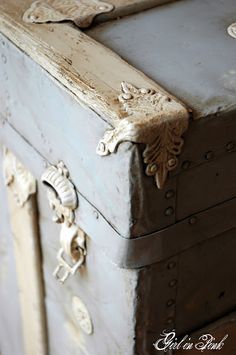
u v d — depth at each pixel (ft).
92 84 2.24
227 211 2.43
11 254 3.23
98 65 2.33
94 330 2.79
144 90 2.22
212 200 2.36
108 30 2.60
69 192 2.45
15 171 2.85
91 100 2.20
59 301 3.01
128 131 2.08
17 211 2.97
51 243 2.89
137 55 2.46
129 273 2.38
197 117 2.17
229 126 2.25
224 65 2.41
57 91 2.34
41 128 2.52
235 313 2.73
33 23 2.53
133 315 2.46
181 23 2.64
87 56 2.37
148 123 2.09
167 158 2.17
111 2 2.69
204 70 2.38
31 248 3.01
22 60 2.47
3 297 3.53
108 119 2.15
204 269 2.52
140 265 2.34
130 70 2.31
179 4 2.75
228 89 2.29
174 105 2.16
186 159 2.22
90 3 2.67
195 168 2.26
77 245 2.60
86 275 2.67
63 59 2.35
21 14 2.58
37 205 2.86
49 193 2.58
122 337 2.58
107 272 2.50
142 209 2.23
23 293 3.27
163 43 2.52
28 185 2.79
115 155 2.16
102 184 2.28
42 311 3.20
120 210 2.25
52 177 2.48
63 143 2.42
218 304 2.67
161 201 2.25
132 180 2.16
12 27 2.52
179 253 2.41
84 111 2.24
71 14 2.60
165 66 2.40
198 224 2.38
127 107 2.15
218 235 2.48
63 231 2.61
